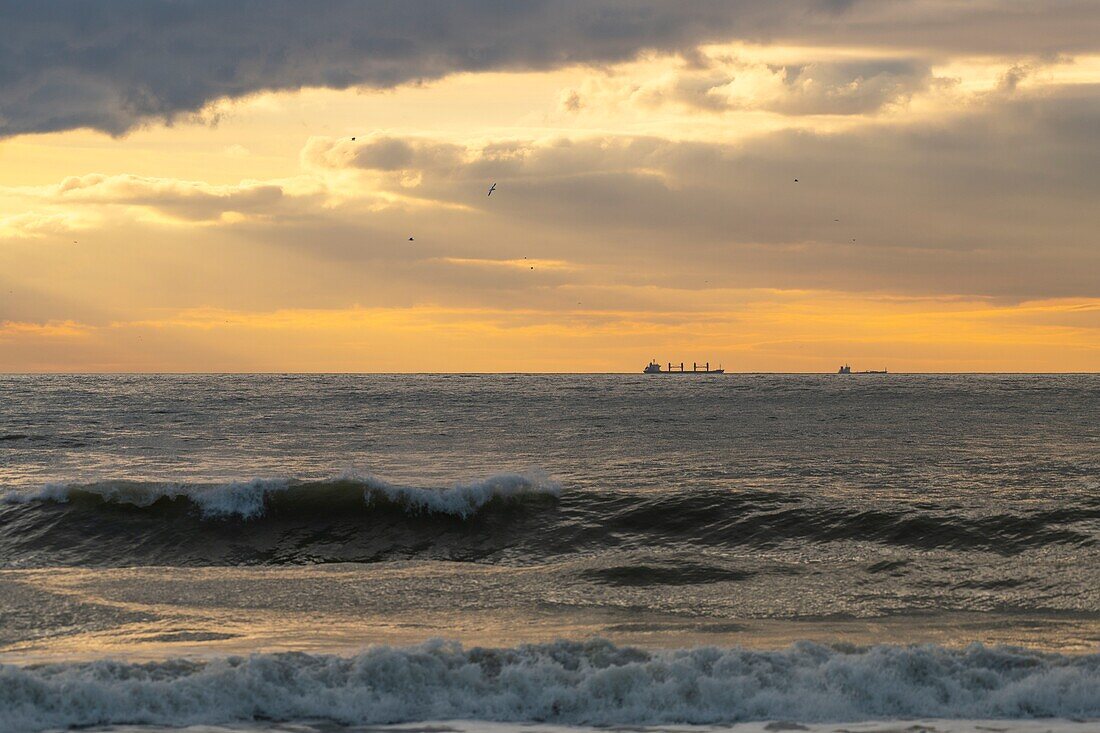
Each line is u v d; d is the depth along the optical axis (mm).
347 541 89312
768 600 62594
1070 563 71625
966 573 69250
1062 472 120938
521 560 82188
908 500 95250
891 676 40875
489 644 49812
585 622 56531
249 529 91438
